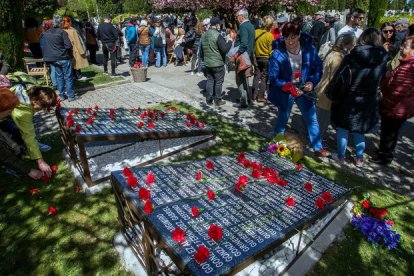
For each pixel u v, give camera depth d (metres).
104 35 9.77
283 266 2.55
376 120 4.05
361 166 4.39
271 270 2.50
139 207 2.37
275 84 4.46
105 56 10.32
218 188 2.94
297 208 2.78
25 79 3.61
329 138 5.36
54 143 5.02
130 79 9.62
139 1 43.72
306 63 4.32
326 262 2.76
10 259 2.79
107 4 40.47
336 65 4.39
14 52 6.82
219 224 2.38
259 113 6.49
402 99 3.96
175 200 2.58
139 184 2.72
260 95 7.15
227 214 2.53
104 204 3.50
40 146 4.71
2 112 2.80
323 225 3.05
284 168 3.73
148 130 4.20
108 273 2.65
